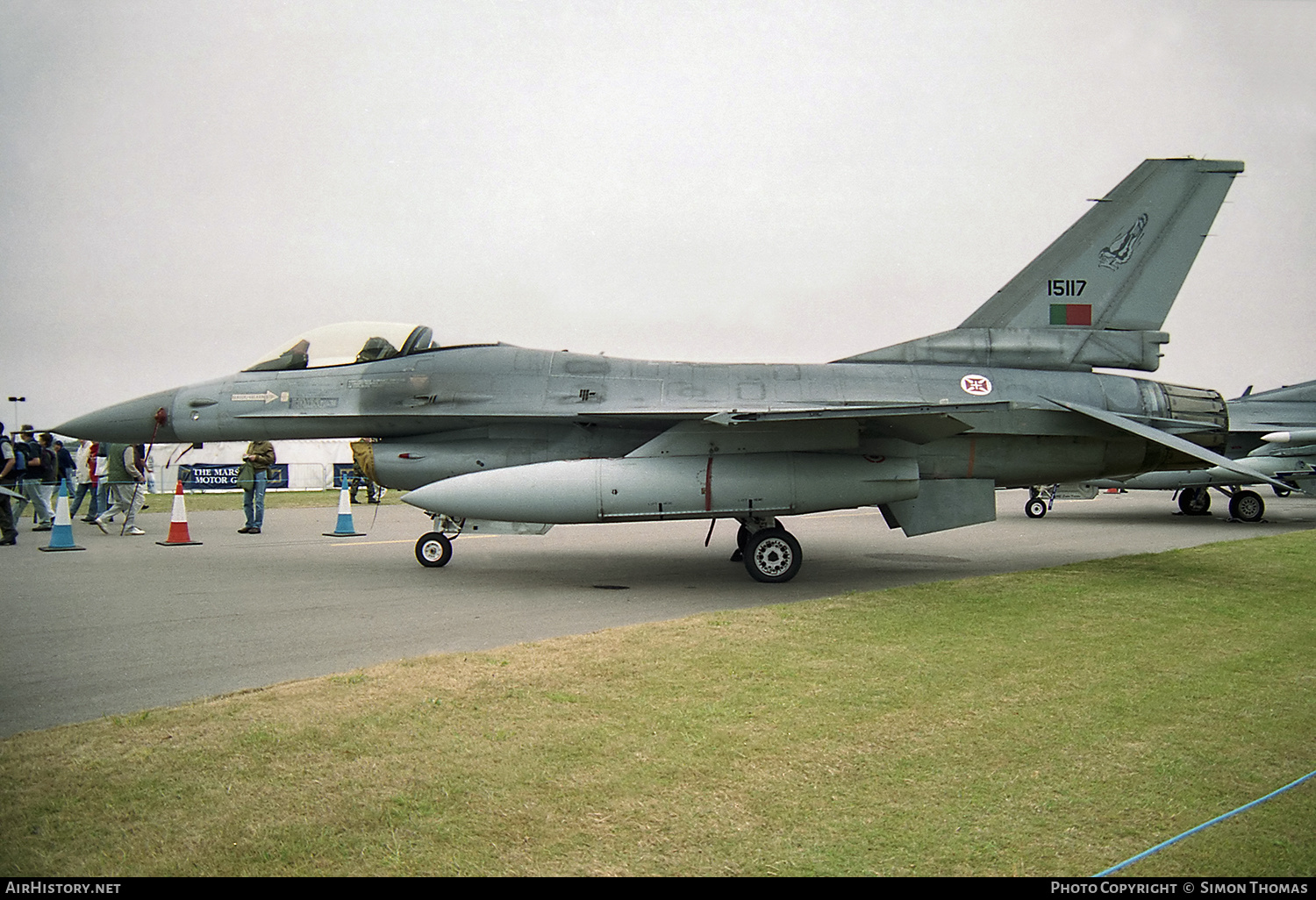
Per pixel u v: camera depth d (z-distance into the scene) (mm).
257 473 15219
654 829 3168
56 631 6699
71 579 9523
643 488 8969
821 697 4668
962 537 14438
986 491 10125
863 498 9156
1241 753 3930
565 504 8977
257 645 6191
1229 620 6746
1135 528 16016
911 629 6379
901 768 3715
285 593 8578
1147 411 10383
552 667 5293
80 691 4965
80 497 17172
